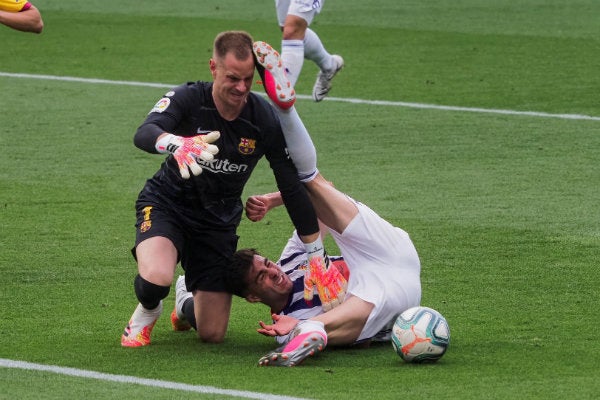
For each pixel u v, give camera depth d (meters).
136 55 45.56
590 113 35.31
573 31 49.47
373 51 45.69
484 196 26.89
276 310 17.73
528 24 51.47
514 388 15.09
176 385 15.34
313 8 31.75
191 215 17.75
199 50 46.47
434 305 19.59
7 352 17.08
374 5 58.06
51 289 20.72
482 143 32.09
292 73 31.69
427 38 48.31
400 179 28.61
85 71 42.62
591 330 18.05
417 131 33.62
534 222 24.73
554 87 38.91
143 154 31.28
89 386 15.31
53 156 31.00
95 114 36.03
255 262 17.44
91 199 27.05
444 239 23.66
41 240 23.83
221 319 17.83
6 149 31.69
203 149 15.53
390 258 17.56
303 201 17.23
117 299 20.19
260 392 14.98
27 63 44.03
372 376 15.73
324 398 14.69
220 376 15.78
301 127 17.16
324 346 16.55
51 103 37.53
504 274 21.34
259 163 30.53
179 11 56.25
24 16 22.00
